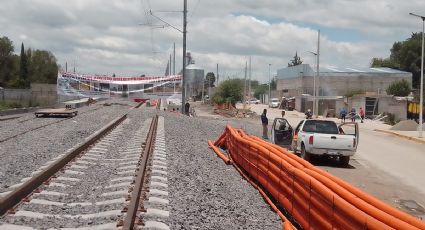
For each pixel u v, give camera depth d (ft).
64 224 26.76
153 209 29.63
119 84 223.51
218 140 75.10
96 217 27.99
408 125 150.41
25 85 338.13
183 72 157.07
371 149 96.17
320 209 27.40
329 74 315.99
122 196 33.22
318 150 68.90
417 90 322.75
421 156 86.33
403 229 19.77
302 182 30.94
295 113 273.75
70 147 60.29
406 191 52.13
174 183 39.37
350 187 28.58
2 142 62.39
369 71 323.16
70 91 220.43
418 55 418.10
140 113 139.74
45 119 109.91
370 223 21.13
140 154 53.78
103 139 69.41
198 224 28.78
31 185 33.78
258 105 412.77
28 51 419.74
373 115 233.96
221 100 280.72
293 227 29.32
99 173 42.80
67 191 35.29
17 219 26.86
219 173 49.42
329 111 245.65
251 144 47.06
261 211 34.83
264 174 41.42
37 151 55.11
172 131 88.48
